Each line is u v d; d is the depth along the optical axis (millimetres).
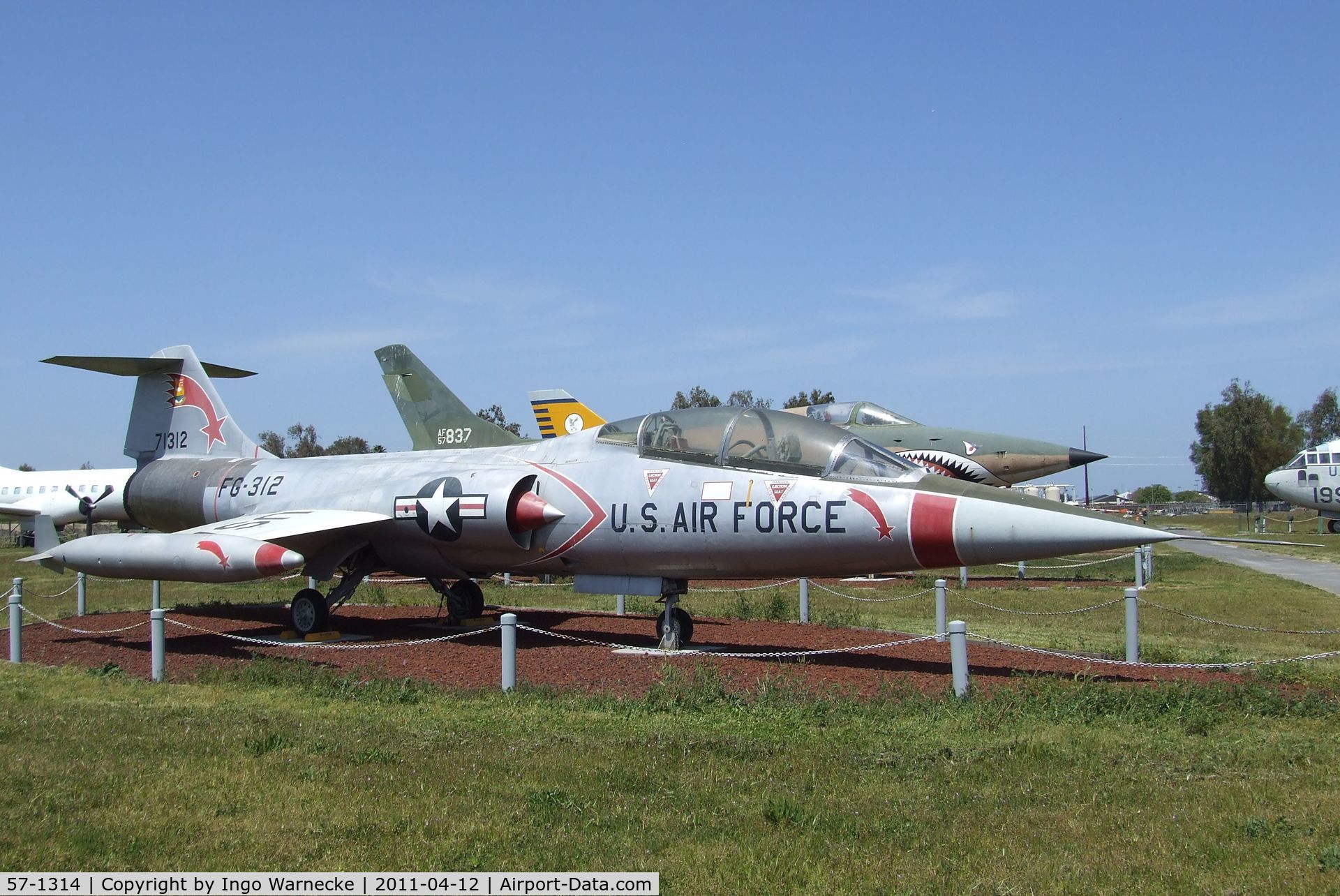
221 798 6215
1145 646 13625
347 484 15023
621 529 12562
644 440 12930
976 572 29188
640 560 12625
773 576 12203
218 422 18000
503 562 13711
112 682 10523
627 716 8742
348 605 19203
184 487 17188
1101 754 7340
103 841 5484
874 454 11586
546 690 9828
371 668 11227
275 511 15492
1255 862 5195
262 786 6449
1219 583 25062
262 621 16578
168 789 6371
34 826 5695
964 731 8109
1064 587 23781
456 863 5234
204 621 16438
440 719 8633
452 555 14062
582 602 19828
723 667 11320
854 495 11172
